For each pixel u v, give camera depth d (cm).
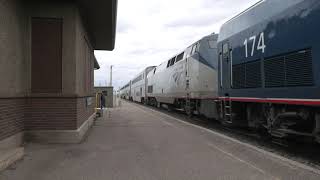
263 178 796
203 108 1989
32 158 1021
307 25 927
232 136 1523
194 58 2117
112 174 845
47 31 1304
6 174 838
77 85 1337
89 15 1647
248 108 1325
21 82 1234
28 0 1294
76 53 1321
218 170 876
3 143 1030
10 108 1100
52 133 1288
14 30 1146
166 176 826
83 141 1350
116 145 1258
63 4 1306
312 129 974
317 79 883
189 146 1233
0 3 991
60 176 826
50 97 1291
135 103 6056
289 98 1005
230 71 1430
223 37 1526
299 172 845
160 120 2328
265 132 1363
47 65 1299
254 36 1224
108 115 2848
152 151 1138
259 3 1214
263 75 1151
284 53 1032
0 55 995
